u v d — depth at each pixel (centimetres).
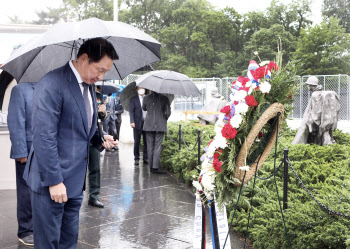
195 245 308
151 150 924
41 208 284
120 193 724
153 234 495
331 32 3591
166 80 881
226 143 261
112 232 504
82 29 282
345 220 343
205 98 1962
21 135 421
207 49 4303
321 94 926
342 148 770
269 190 493
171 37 4406
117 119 1441
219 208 270
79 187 294
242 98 260
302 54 3606
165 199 678
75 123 285
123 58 362
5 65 306
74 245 313
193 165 777
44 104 271
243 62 4162
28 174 296
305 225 362
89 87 306
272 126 269
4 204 627
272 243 392
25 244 450
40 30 627
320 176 539
